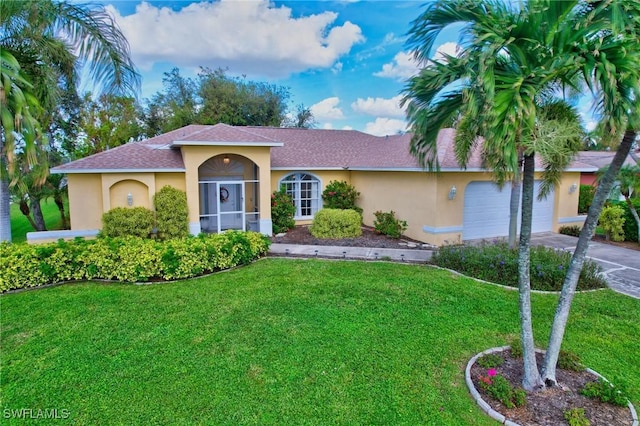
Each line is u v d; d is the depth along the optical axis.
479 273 9.64
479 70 3.84
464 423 4.28
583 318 7.12
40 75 9.97
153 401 4.67
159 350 5.92
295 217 18.89
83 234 14.24
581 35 3.92
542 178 12.48
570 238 15.11
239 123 39.00
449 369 5.37
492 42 3.99
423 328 6.66
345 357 5.70
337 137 23.28
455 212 14.09
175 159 15.66
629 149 4.03
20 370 5.36
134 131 27.27
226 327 6.73
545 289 8.77
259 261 11.58
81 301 8.02
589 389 4.62
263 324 6.85
